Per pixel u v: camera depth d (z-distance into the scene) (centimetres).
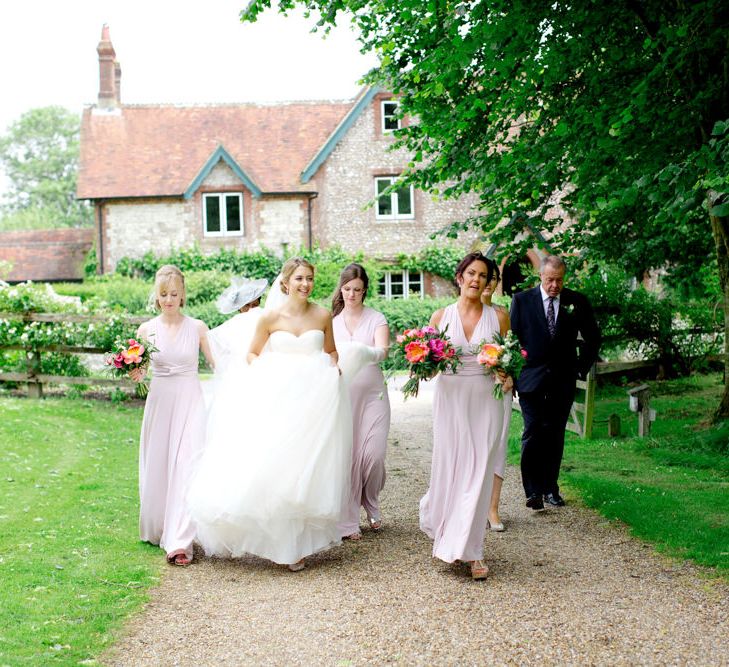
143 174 2822
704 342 1482
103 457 943
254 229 2825
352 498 639
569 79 878
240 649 426
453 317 579
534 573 539
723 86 796
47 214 6906
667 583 513
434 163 995
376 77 1053
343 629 450
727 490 743
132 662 411
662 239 1220
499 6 763
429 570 550
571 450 952
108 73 3039
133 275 2783
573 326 715
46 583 516
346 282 665
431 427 1187
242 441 562
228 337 627
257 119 3034
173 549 570
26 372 1374
